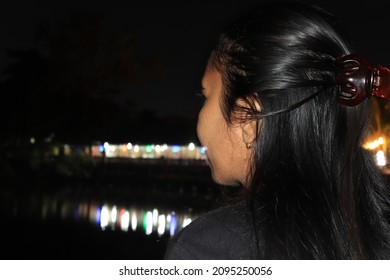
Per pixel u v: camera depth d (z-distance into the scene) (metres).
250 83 0.98
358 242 1.01
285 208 0.95
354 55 0.98
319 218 0.95
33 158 34.34
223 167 1.05
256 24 1.02
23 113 34.09
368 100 1.09
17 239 14.62
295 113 0.98
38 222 17.81
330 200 0.97
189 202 20.44
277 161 0.97
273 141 0.98
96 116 36.75
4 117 33.94
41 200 24.25
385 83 0.96
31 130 34.34
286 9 1.03
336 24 1.06
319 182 0.97
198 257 0.97
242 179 1.04
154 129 53.06
